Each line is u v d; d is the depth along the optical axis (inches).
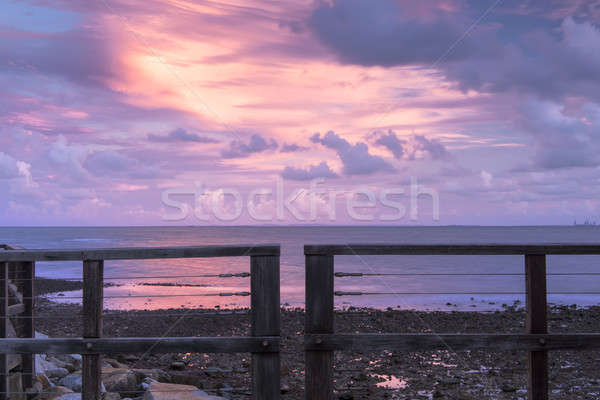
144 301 776.9
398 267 1556.3
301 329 469.7
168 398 199.8
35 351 157.4
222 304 730.8
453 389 255.9
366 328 471.2
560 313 570.6
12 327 231.0
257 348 155.3
